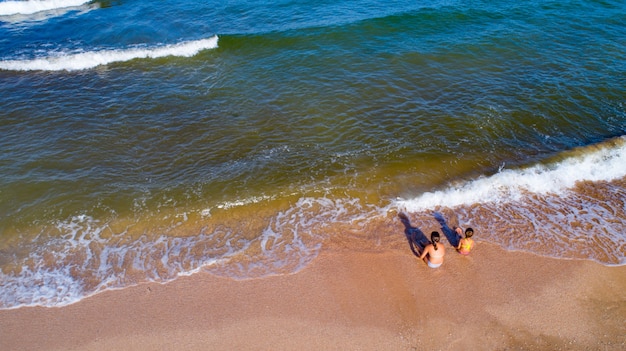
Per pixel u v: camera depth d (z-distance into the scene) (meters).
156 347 7.84
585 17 21.70
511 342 7.93
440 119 14.53
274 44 19.86
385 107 15.25
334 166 12.45
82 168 12.36
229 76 17.47
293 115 14.89
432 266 9.31
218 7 24.19
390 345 7.91
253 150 13.16
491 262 9.49
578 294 8.79
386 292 8.86
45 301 8.63
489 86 16.36
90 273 9.23
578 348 7.80
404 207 10.98
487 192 11.42
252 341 7.95
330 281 9.09
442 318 8.36
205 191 11.48
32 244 9.92
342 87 16.50
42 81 17.16
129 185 11.73
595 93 15.71
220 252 9.74
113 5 24.89
